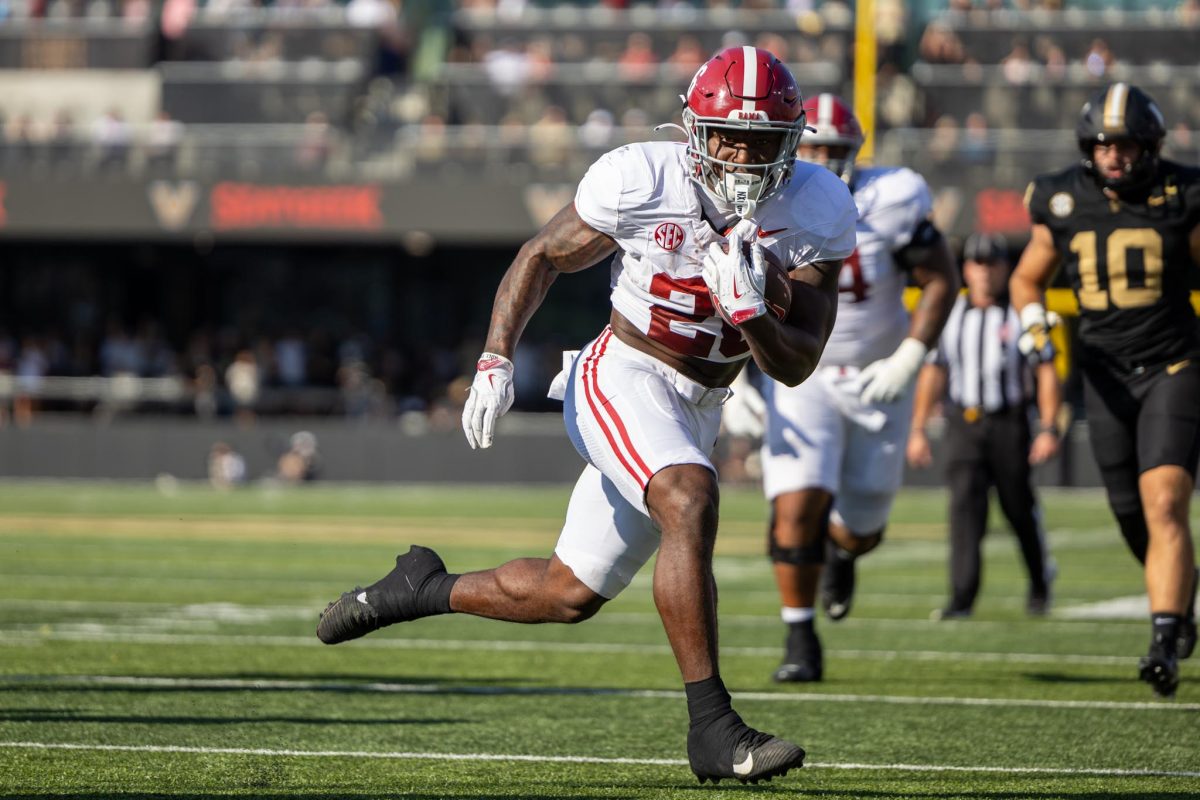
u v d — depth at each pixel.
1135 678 20.09
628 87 75.50
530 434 69.69
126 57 79.25
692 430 12.98
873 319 19.62
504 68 77.31
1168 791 13.20
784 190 12.60
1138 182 18.56
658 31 79.25
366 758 14.37
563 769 14.01
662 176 12.43
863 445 20.16
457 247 81.19
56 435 71.44
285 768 13.82
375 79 78.06
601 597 13.05
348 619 13.75
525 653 22.22
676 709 17.39
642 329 12.80
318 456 70.62
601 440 12.56
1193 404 18.38
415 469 70.25
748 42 78.00
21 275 81.69
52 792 12.66
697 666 11.71
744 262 11.62
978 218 66.31
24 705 16.84
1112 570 36.66
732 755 11.38
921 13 82.19
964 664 21.45
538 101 75.88
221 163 71.19
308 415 73.31
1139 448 18.47
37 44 79.81
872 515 20.88
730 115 11.92
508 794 12.89
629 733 15.92
